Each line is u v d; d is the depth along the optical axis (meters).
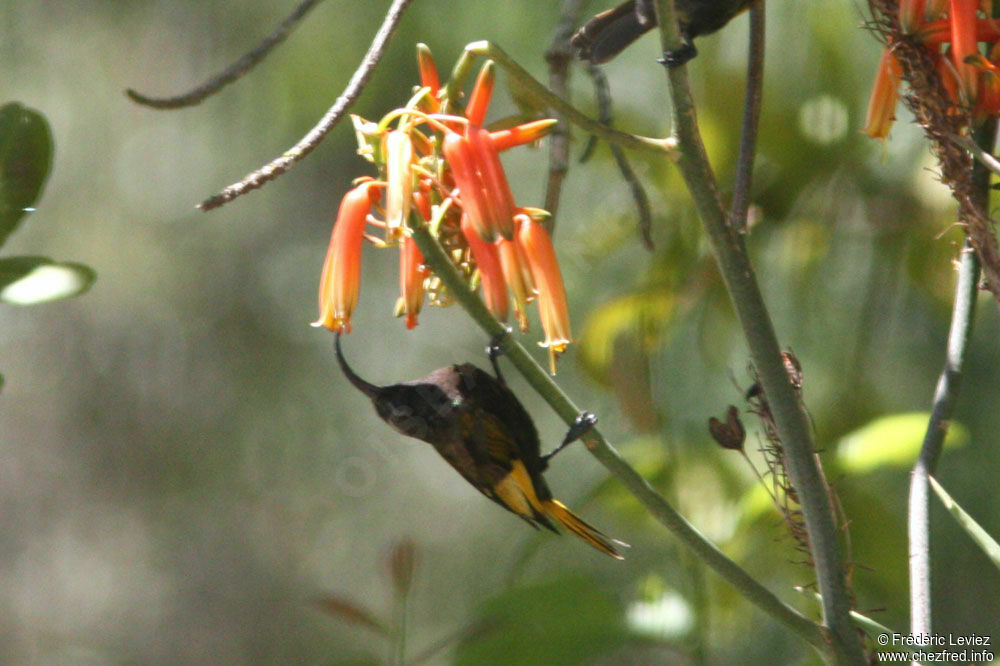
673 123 4.42
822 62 4.77
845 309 4.88
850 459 4.66
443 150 4.43
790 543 4.71
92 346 10.04
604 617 4.57
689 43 4.42
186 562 9.77
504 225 4.42
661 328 4.77
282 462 9.01
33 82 8.23
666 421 4.74
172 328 9.59
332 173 9.28
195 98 4.47
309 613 9.23
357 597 8.84
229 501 9.37
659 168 4.79
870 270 4.79
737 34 4.77
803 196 4.77
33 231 9.23
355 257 4.44
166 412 9.62
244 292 9.48
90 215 9.33
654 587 4.62
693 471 4.77
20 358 10.34
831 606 4.44
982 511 5.11
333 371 8.84
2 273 4.45
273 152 8.30
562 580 4.57
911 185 4.77
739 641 4.75
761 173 4.77
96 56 8.38
